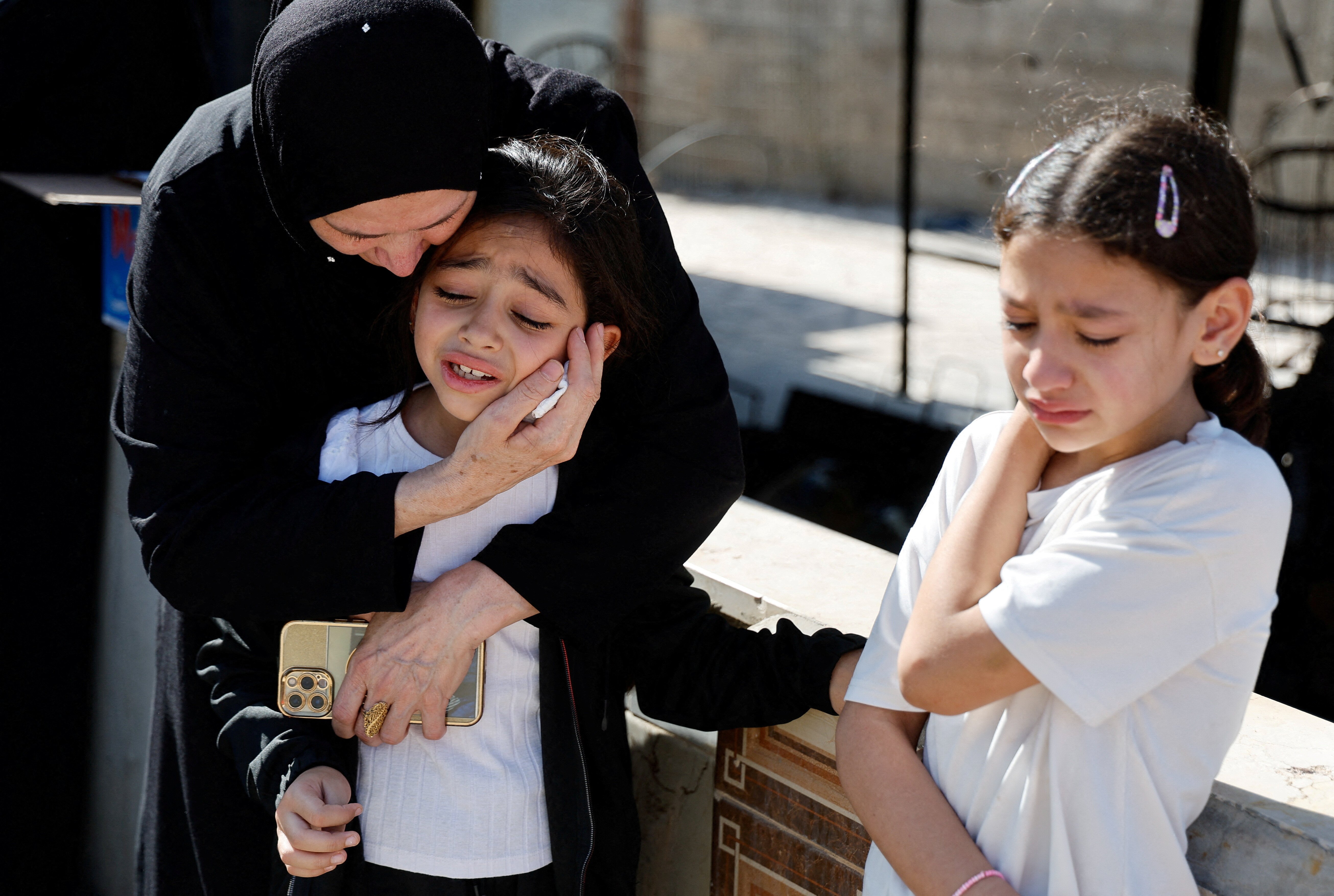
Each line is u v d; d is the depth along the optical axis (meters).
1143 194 0.96
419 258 1.28
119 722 2.52
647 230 1.47
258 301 1.39
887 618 1.24
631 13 11.09
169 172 1.40
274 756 1.33
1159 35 8.73
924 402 5.11
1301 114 7.53
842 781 1.24
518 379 1.27
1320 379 3.33
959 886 1.12
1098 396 1.00
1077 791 1.07
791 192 10.88
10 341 2.28
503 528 1.36
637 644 1.52
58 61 2.15
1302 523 3.12
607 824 1.51
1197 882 1.18
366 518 1.27
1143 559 1.03
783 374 5.55
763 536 1.87
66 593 2.46
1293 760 1.25
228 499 1.32
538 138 1.37
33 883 2.58
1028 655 1.05
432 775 1.37
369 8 1.18
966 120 9.85
